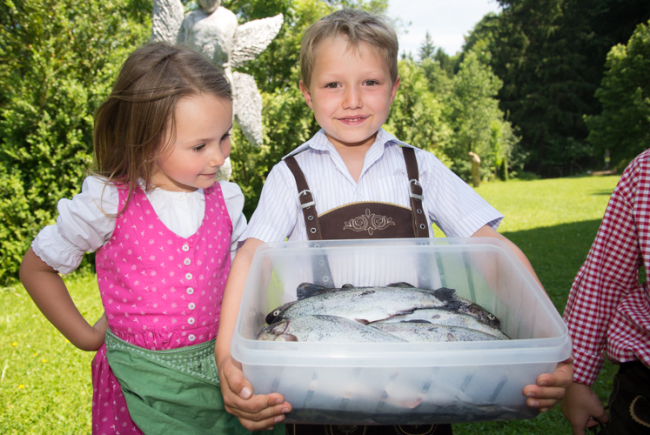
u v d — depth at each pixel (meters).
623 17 32.69
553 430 2.55
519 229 8.66
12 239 5.68
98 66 6.60
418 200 1.48
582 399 1.40
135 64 1.31
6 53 6.60
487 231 1.44
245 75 6.93
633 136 22.47
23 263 1.43
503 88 35.41
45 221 5.84
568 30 34.06
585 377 1.40
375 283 1.32
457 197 1.50
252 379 0.89
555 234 7.94
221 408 1.41
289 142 10.81
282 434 1.56
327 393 0.88
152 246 1.37
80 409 2.82
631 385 1.26
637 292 1.35
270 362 0.84
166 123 1.25
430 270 1.33
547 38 34.59
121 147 1.38
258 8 13.77
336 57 1.36
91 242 1.38
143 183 1.40
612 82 22.83
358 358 0.83
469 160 24.09
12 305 4.89
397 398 0.87
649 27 21.81
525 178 29.36
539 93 33.81
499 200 13.81
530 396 0.86
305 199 1.47
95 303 4.77
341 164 1.52
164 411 1.32
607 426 1.32
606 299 1.36
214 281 1.46
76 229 1.35
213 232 1.49
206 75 1.30
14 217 5.70
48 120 5.90
